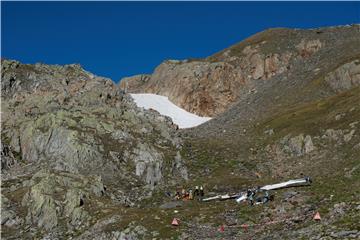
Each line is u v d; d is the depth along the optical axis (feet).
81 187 215.51
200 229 173.17
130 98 347.36
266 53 449.48
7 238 187.01
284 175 233.76
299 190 198.80
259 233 161.99
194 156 275.59
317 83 358.02
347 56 394.93
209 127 352.49
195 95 418.10
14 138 271.49
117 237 172.65
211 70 428.97
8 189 222.69
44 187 207.62
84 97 314.76
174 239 166.30
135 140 271.08
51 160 250.37
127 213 191.52
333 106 292.81
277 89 393.09
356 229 142.41
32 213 198.29
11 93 322.55
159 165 248.52
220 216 184.03
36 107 299.58
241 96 414.21
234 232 167.12
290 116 304.71
